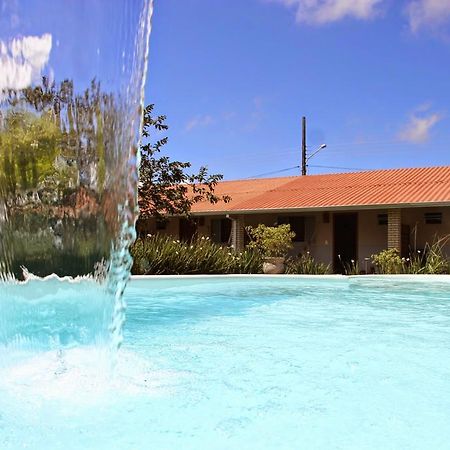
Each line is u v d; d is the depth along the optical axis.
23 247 4.37
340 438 2.72
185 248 13.18
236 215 18.84
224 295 9.34
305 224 19.06
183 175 18.20
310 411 3.13
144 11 4.14
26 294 4.54
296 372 4.04
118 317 4.23
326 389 3.59
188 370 4.04
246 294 9.52
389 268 14.66
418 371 4.10
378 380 3.83
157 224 21.84
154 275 11.20
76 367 3.81
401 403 3.29
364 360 4.46
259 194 20.84
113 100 4.14
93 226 4.27
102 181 4.18
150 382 3.67
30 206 4.31
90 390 3.42
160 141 17.88
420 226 17.33
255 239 18.70
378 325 6.36
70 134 4.19
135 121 4.11
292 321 6.64
